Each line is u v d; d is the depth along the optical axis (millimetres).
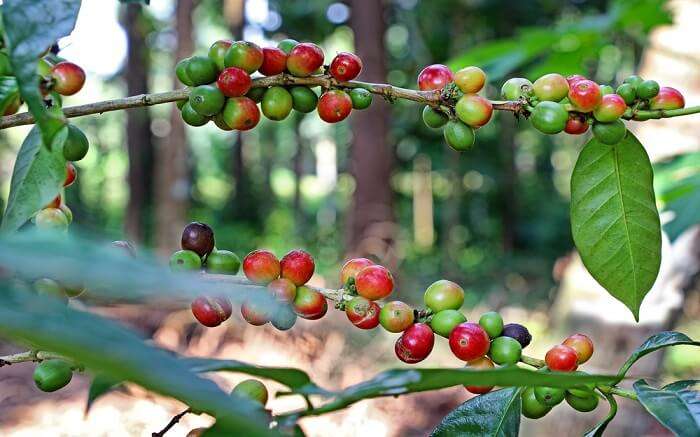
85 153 404
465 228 5340
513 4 4254
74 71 387
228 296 265
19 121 382
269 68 432
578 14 4602
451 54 4457
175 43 3230
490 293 3848
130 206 4684
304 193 7086
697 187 842
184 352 2395
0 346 2100
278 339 2457
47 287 331
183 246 408
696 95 1108
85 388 1927
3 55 379
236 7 4207
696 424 350
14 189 372
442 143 5129
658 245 478
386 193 3400
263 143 6516
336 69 434
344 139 5977
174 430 1100
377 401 2012
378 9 3365
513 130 5078
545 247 5031
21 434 1576
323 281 2938
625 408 1089
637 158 474
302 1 4715
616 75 3625
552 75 442
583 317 1179
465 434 419
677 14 1147
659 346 393
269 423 320
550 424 1137
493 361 418
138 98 416
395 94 441
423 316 421
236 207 6039
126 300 274
